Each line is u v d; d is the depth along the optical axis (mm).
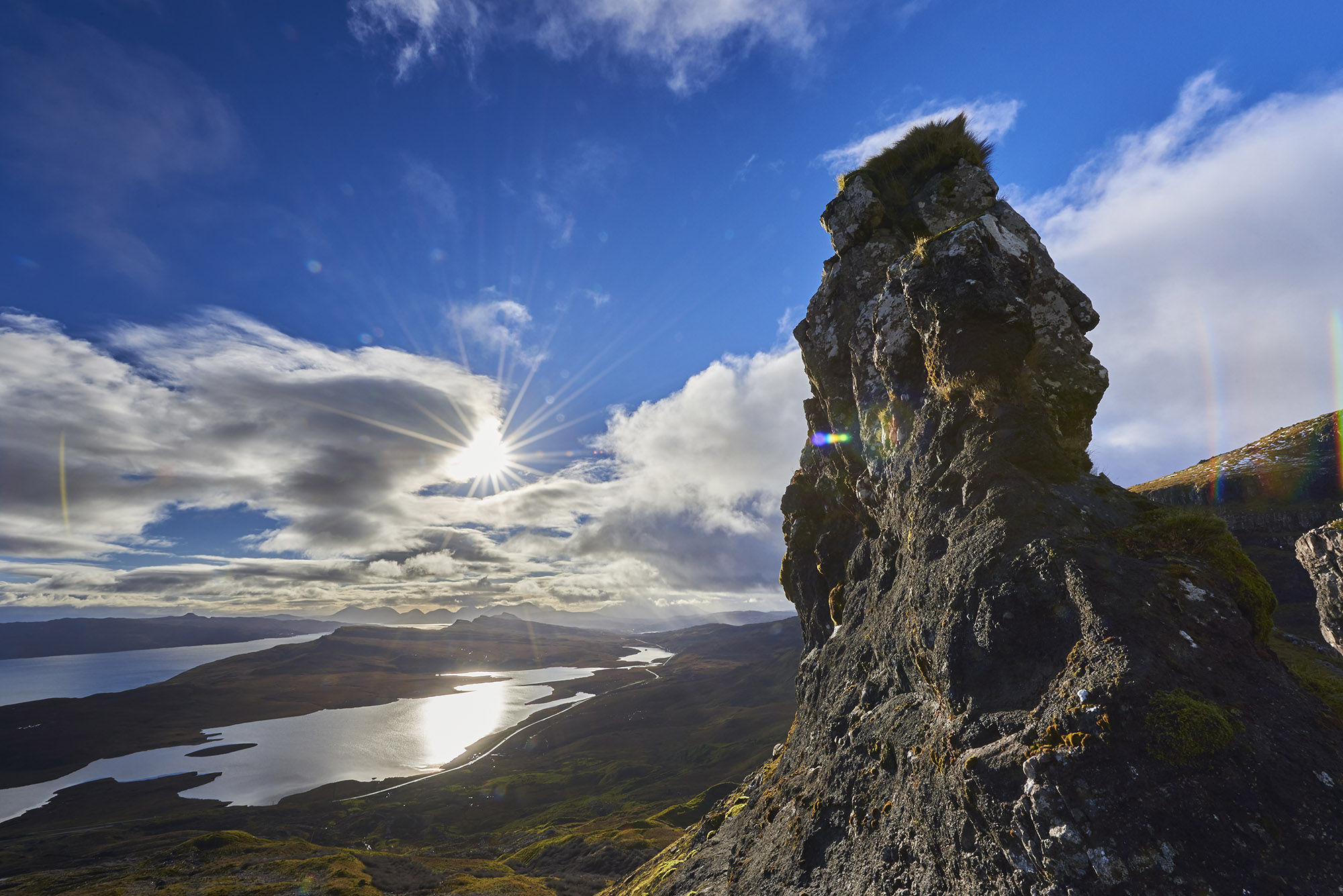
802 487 17625
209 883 83875
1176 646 5973
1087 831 5312
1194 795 5141
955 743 7195
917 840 7820
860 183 14352
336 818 156625
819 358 15094
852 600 13742
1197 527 7125
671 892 14789
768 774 16781
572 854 103625
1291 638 8562
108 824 161125
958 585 7816
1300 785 5145
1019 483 7855
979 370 8750
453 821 154875
